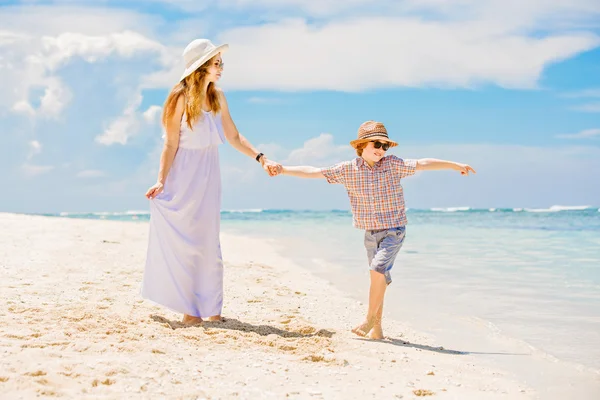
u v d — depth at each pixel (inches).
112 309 191.5
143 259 320.5
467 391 126.8
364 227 183.5
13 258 297.0
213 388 117.2
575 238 561.9
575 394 127.0
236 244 480.7
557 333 185.6
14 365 118.0
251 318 197.8
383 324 199.9
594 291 257.8
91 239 410.9
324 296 248.1
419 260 376.5
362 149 183.3
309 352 152.9
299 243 507.5
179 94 181.6
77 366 120.6
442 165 180.7
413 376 136.6
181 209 183.6
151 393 110.3
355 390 123.0
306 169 190.9
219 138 188.2
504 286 272.8
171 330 165.3
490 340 178.2
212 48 181.2
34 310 178.2
